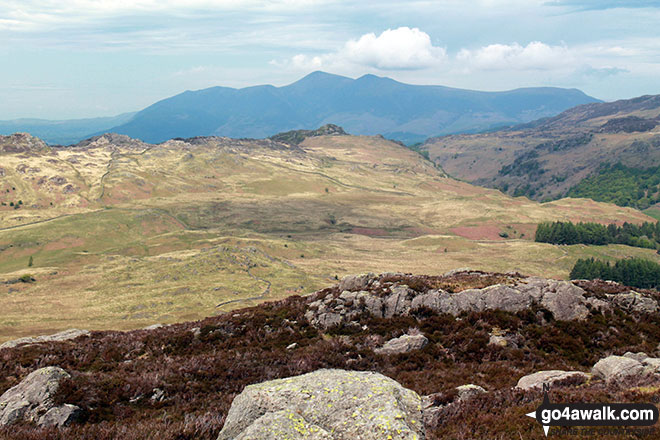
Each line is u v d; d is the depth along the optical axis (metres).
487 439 12.29
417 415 11.84
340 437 10.59
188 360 24.61
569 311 30.83
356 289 37.69
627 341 27.59
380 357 25.78
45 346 28.47
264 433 10.31
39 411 16.45
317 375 13.77
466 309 32.31
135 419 16.62
